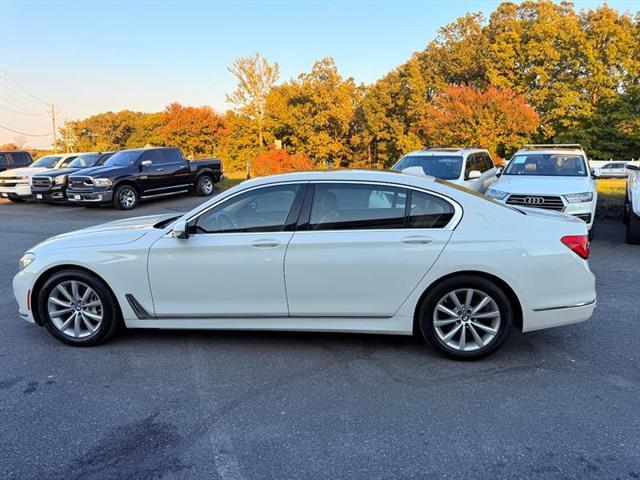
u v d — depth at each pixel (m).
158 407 3.45
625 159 32.94
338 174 4.21
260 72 35.41
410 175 4.27
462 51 39.56
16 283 4.53
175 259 4.21
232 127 37.78
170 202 17.19
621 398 3.47
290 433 3.11
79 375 3.95
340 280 4.04
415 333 4.37
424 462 2.80
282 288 4.11
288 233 4.11
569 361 4.07
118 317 4.47
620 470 2.71
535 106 34.16
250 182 4.28
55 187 16.17
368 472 2.73
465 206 4.04
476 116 24.36
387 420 3.23
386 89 37.72
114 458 2.89
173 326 4.36
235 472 2.75
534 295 3.94
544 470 2.72
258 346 4.46
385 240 3.99
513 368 3.96
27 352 4.41
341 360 4.15
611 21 33.12
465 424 3.17
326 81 37.38
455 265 3.92
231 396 3.58
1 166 21.66
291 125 36.66
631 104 31.95
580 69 33.88
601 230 10.01
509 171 10.02
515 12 41.31
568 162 9.82
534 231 3.98
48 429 3.19
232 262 4.13
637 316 5.09
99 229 4.74
